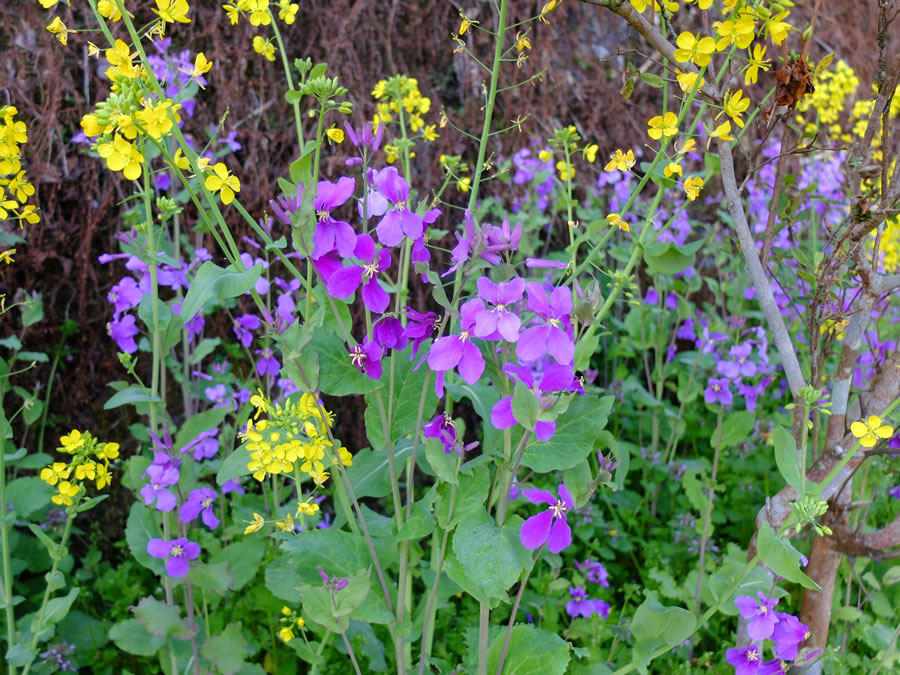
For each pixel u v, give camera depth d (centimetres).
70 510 57
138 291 64
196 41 85
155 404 59
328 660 67
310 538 51
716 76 54
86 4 81
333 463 50
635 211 96
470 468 48
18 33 79
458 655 68
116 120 41
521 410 42
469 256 45
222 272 45
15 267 79
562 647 51
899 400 50
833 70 124
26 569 75
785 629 53
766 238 58
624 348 92
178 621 58
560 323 43
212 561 60
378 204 45
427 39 96
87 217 81
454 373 59
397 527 52
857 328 57
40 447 75
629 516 85
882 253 96
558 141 68
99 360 83
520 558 46
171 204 61
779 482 87
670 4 52
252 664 63
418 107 80
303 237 45
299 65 54
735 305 86
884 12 50
